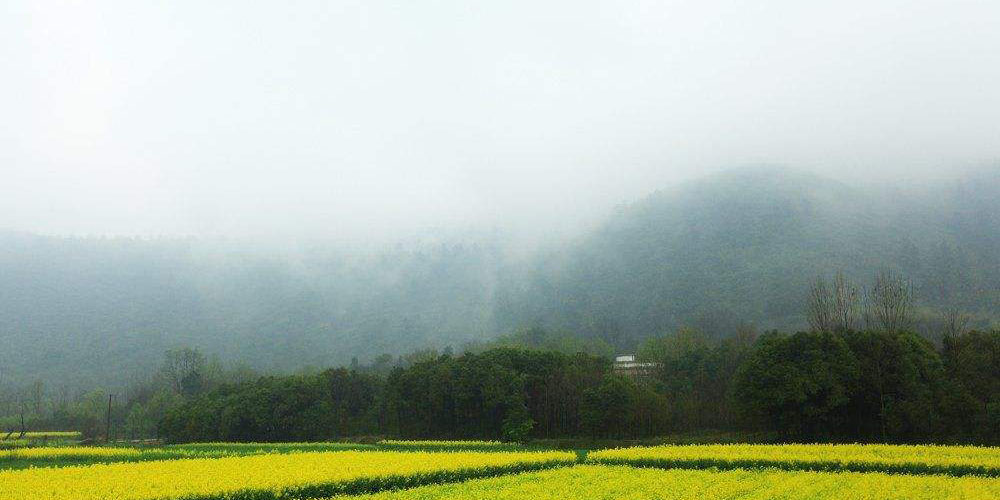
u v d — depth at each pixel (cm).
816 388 6581
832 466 4200
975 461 4034
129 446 8831
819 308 9081
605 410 8056
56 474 3741
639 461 4584
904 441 6325
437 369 9662
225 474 3681
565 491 3325
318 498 3362
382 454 4859
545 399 9181
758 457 4381
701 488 3400
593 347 15525
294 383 9994
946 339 7594
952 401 6012
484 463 4212
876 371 6700
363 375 11481
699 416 8600
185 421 9994
